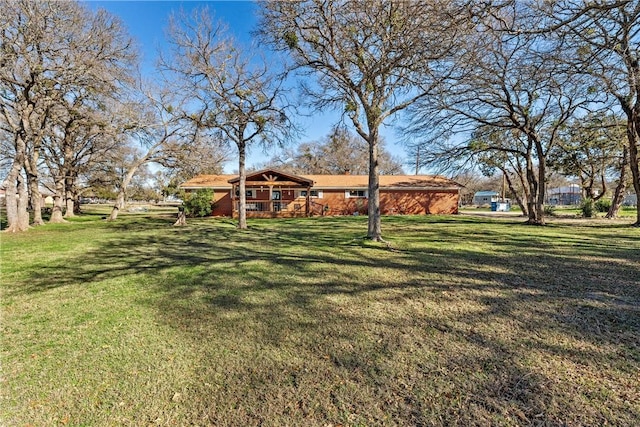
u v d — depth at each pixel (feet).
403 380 7.89
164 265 21.52
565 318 11.46
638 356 8.75
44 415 6.86
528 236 34.01
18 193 44.62
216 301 14.10
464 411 6.72
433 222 54.54
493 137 50.65
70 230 45.16
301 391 7.55
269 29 29.04
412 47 19.77
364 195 83.51
